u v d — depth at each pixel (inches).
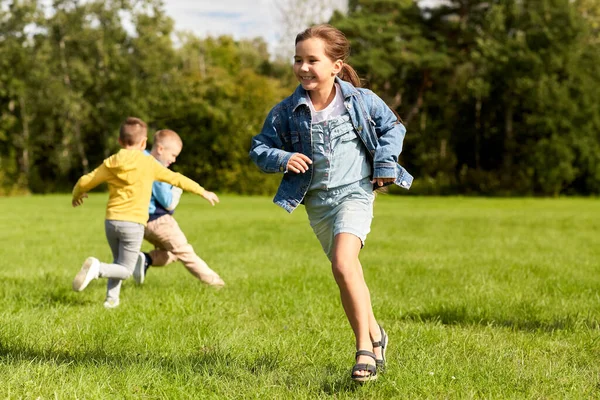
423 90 1867.6
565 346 174.6
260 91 1674.5
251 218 747.4
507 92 1641.2
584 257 395.9
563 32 1621.6
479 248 448.5
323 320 205.9
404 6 1876.2
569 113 1558.8
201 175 1667.1
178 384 133.2
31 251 405.1
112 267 221.0
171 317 205.9
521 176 1614.2
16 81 1579.7
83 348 163.8
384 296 251.9
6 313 204.4
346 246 136.9
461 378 139.3
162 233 256.4
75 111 1579.7
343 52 145.0
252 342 171.0
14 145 1625.2
